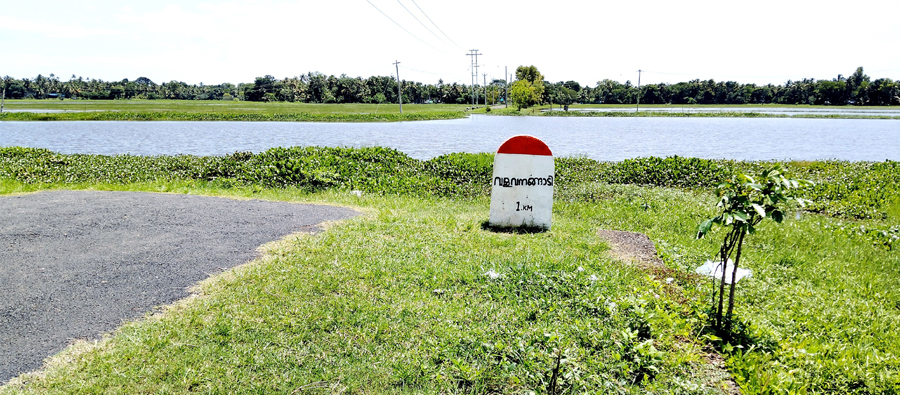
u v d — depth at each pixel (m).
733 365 4.42
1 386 3.73
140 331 4.56
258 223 8.53
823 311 5.90
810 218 11.54
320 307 5.20
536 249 7.51
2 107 97.69
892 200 13.41
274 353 4.34
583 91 183.50
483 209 11.20
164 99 165.62
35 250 6.83
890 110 125.38
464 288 5.88
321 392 3.89
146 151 31.72
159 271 6.07
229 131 51.03
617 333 4.86
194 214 9.13
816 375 4.37
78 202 10.21
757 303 6.10
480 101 168.25
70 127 55.97
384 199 11.62
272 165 14.18
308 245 7.22
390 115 81.12
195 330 4.63
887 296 6.66
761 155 32.72
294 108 108.19
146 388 3.83
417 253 7.05
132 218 8.72
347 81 150.50
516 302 5.54
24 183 13.15
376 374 4.13
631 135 49.00
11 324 4.65
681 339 4.94
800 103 165.62
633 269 6.96
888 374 4.39
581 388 4.04
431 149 33.75
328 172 13.60
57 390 3.74
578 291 5.84
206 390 3.84
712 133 52.38
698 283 6.66
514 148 8.88
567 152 33.19
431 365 4.26
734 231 4.98
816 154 33.62
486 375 4.15
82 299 5.22
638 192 13.37
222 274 6.02
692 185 15.78
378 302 5.40
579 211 11.23
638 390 4.04
